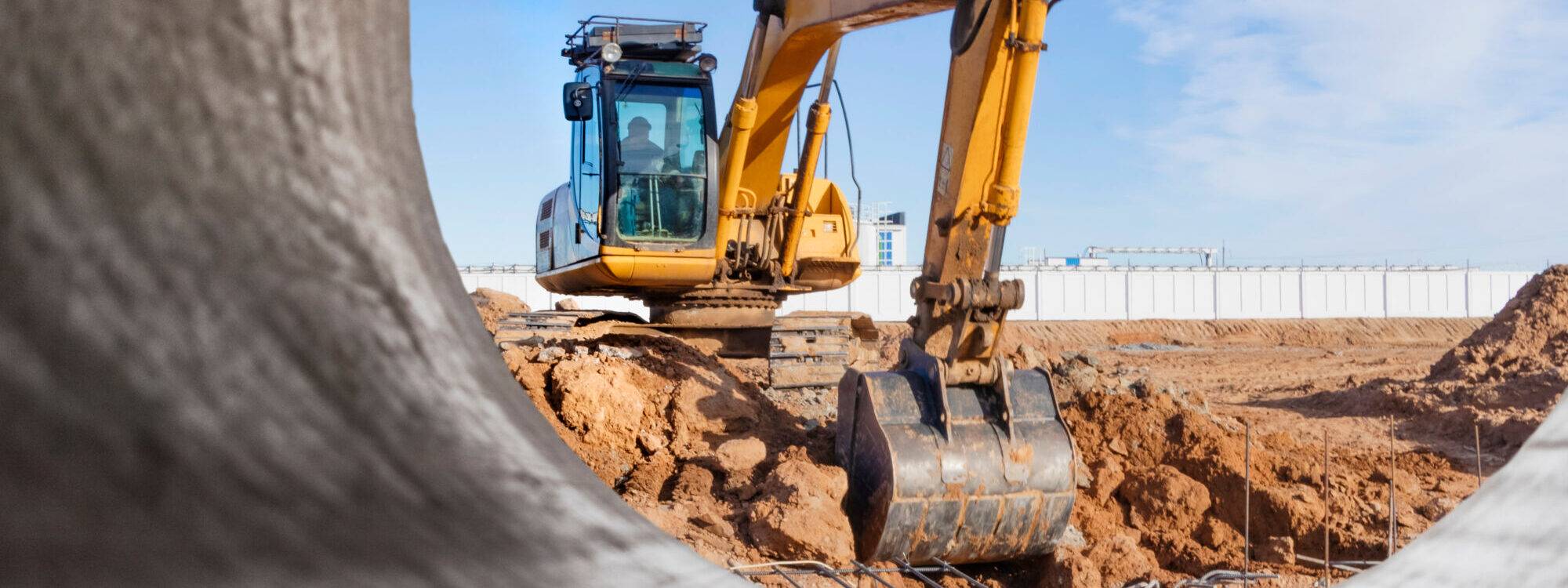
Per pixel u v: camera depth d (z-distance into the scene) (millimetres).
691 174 10953
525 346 9953
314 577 643
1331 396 18047
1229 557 8047
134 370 691
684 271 11148
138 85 785
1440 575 994
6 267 674
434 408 878
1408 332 51625
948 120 7328
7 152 698
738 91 10656
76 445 637
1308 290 55719
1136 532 8461
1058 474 7176
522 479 883
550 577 771
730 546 6785
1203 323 49938
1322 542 8195
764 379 11867
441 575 702
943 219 7352
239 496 674
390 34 1132
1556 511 942
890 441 6984
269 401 750
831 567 6652
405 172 1104
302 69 944
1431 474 11211
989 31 6867
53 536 583
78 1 760
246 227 824
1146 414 9883
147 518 625
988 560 7340
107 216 733
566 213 12633
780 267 12359
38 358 657
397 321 908
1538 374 15797
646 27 10891
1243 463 9281
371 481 752
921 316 7645
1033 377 7594
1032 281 52250
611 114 10680
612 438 8398
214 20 859
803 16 9250
